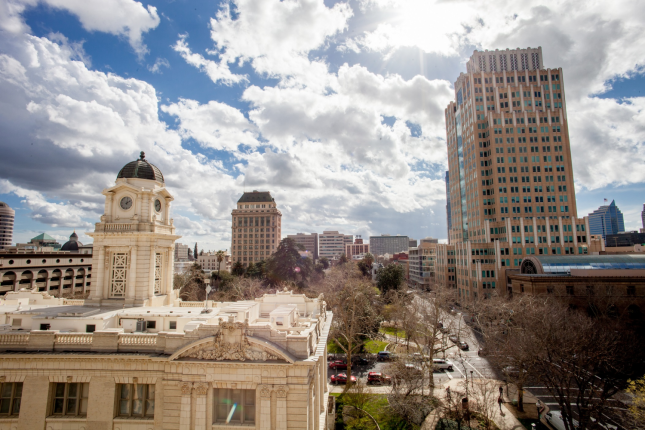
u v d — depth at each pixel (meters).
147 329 29.23
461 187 143.62
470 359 58.75
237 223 183.50
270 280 107.62
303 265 108.94
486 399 36.66
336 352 61.66
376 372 50.12
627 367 44.41
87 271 121.38
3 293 95.75
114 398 23.02
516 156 120.88
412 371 40.69
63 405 23.42
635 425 32.09
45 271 107.19
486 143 125.69
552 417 35.12
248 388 21.64
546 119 122.69
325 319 37.19
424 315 60.34
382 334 67.31
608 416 35.88
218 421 21.89
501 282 108.56
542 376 36.78
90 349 23.73
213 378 21.80
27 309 31.58
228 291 92.94
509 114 123.19
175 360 21.95
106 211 34.53
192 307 34.66
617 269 77.19
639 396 31.98
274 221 183.12
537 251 109.31
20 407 23.06
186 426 21.55
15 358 23.23
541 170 120.12
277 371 21.36
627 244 139.62
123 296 33.72
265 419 21.14
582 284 74.44
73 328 27.64
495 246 110.69
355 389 41.62
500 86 129.88
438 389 44.91
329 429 33.94
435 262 151.38
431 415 37.66
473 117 129.00
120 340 23.72
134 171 35.25
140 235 33.28
